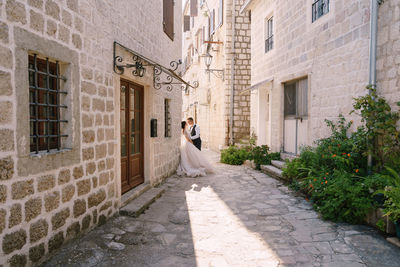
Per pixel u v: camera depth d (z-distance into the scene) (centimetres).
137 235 356
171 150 782
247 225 398
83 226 338
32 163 250
